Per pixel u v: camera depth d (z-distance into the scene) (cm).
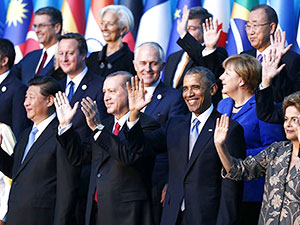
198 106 1711
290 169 1473
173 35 2530
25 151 1880
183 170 1698
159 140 1744
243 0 2489
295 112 1481
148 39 2598
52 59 2338
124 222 1686
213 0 2542
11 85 2181
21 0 2797
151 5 2620
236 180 1554
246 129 1772
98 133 1702
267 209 1481
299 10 2525
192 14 2208
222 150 1532
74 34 2080
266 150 1532
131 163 1664
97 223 1725
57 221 1781
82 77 2069
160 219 1875
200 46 1945
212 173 1675
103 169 1727
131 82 1720
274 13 2000
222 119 1541
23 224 1811
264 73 1691
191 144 1714
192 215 1664
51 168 1827
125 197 1694
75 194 1797
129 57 2241
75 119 1986
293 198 1454
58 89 1897
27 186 1825
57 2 2850
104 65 2230
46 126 1869
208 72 1728
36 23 2366
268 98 1688
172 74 2217
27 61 2388
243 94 1802
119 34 2247
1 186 1944
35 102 1864
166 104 1961
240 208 1684
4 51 2184
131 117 1653
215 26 1933
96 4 2650
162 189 1886
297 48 2444
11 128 2164
